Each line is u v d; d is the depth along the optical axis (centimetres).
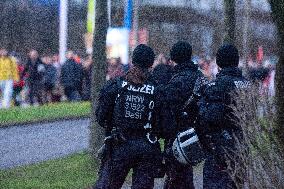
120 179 2008
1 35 14625
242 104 1786
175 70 2181
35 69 8306
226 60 2006
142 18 13250
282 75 2125
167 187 2230
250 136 1747
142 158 1983
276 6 2162
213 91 1972
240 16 8662
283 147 1750
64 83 8425
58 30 14862
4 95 7700
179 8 13600
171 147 2059
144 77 2008
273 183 1683
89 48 9150
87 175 3331
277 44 2183
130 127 1989
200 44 13838
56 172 3406
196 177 3167
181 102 2108
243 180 1750
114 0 10069
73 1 15212
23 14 14762
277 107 1998
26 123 5984
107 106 2011
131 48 10562
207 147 2006
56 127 5841
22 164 3766
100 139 3547
